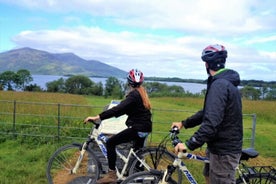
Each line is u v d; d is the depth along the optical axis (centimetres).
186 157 423
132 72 538
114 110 525
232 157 379
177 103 3988
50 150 895
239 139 380
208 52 377
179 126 454
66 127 1104
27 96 3195
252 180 442
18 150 913
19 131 1123
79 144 559
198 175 708
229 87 365
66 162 599
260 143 1355
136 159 533
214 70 380
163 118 2081
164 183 415
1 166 733
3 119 1316
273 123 2238
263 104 3309
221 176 384
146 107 533
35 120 1284
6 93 3450
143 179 433
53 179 605
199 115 444
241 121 381
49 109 1642
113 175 543
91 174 557
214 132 356
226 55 380
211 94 362
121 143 534
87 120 532
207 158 430
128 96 530
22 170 703
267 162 986
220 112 355
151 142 1130
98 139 552
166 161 530
